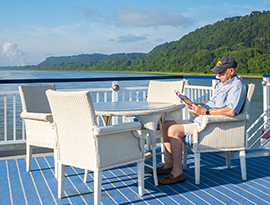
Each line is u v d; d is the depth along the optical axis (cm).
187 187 262
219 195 243
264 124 514
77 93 201
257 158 359
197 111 259
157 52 12875
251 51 7662
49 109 334
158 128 318
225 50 8825
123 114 248
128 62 13850
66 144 224
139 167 243
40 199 238
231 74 262
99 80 408
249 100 262
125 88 435
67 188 263
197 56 9575
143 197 241
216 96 271
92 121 202
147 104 299
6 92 370
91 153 207
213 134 262
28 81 354
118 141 218
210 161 347
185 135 274
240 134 270
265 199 234
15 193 250
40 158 358
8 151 372
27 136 305
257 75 7562
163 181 270
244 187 260
